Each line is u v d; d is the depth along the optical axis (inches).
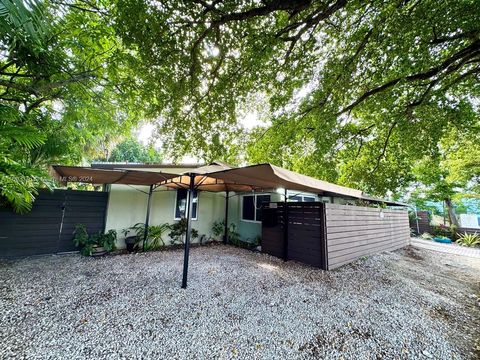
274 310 132.2
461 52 158.7
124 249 290.0
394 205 492.1
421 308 143.1
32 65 139.3
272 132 316.2
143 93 188.9
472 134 252.7
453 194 547.8
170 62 162.4
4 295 140.5
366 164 331.0
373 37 161.6
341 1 139.2
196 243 360.2
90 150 363.3
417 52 158.4
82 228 260.1
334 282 187.9
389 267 252.1
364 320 124.2
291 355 92.6
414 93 215.3
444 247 427.2
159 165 281.4
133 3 126.0
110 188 289.0
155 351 91.6
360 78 201.5
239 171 153.8
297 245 251.3
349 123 291.3
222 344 98.1
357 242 280.1
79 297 141.6
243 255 279.6
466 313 138.0
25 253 230.7
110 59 176.2
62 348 90.8
